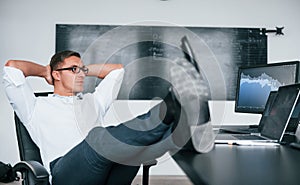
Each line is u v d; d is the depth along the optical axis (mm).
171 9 3910
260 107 2283
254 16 3975
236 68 3930
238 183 708
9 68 1761
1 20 3799
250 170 847
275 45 3982
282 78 2121
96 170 882
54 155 1642
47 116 1710
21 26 3811
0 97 3781
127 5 3879
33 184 1247
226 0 3955
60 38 3812
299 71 2033
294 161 979
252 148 1279
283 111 1512
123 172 1023
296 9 3996
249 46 3955
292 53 3988
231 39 3938
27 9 3822
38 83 3764
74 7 3840
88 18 3850
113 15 3865
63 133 1664
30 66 1826
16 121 1767
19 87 1732
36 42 3814
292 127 1857
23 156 1701
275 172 820
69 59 1709
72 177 931
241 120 3885
